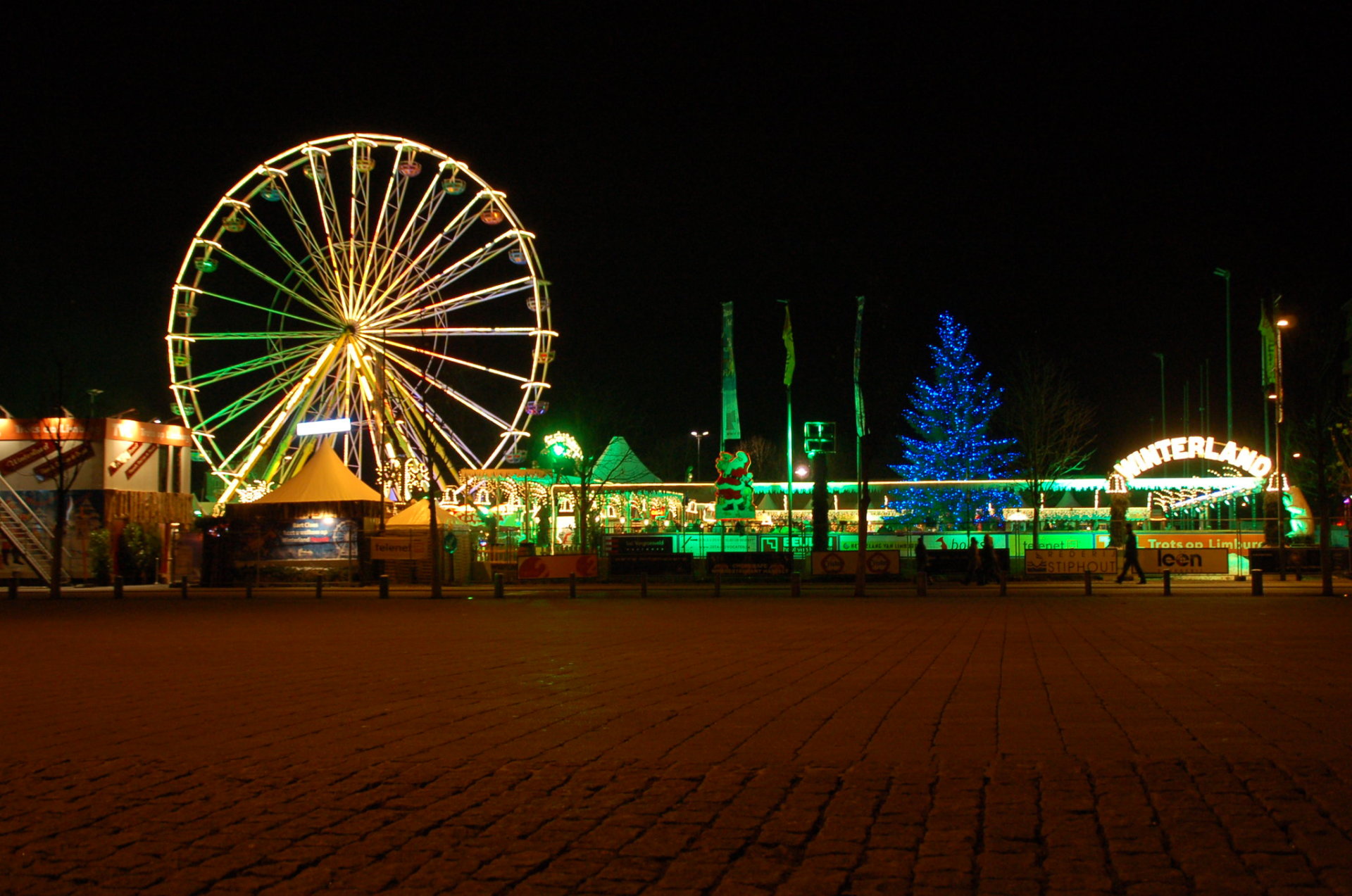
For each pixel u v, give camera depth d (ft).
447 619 75.92
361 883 16.39
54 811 20.98
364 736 28.37
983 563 123.34
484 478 166.20
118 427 152.25
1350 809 19.21
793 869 16.74
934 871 16.46
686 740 26.96
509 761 24.81
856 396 128.36
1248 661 42.91
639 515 189.47
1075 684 36.50
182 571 150.92
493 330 161.99
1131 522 144.05
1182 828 18.37
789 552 136.46
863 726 28.71
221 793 22.25
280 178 158.71
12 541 146.00
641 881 16.28
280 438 162.09
